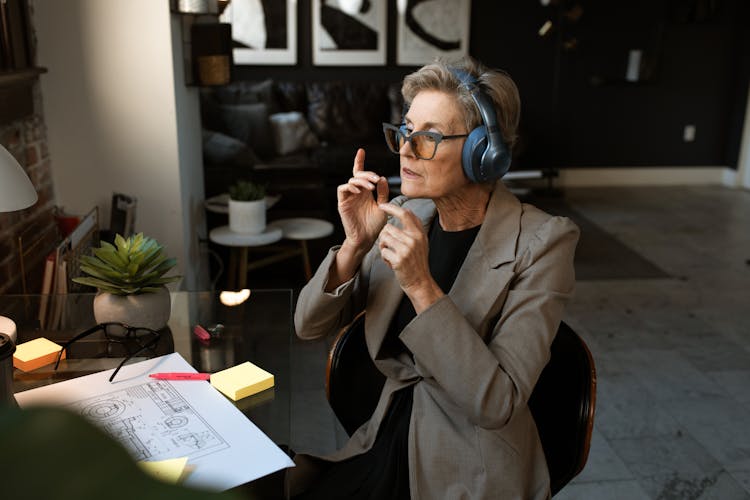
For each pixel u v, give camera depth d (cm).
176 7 259
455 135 119
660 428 249
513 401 111
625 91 669
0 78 190
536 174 518
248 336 137
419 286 113
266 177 405
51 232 248
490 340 125
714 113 682
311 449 232
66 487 11
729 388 281
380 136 624
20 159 222
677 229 525
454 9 634
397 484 124
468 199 129
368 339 135
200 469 93
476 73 122
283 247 376
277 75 630
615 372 293
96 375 119
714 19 654
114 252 139
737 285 406
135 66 254
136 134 261
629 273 422
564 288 122
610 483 217
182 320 144
